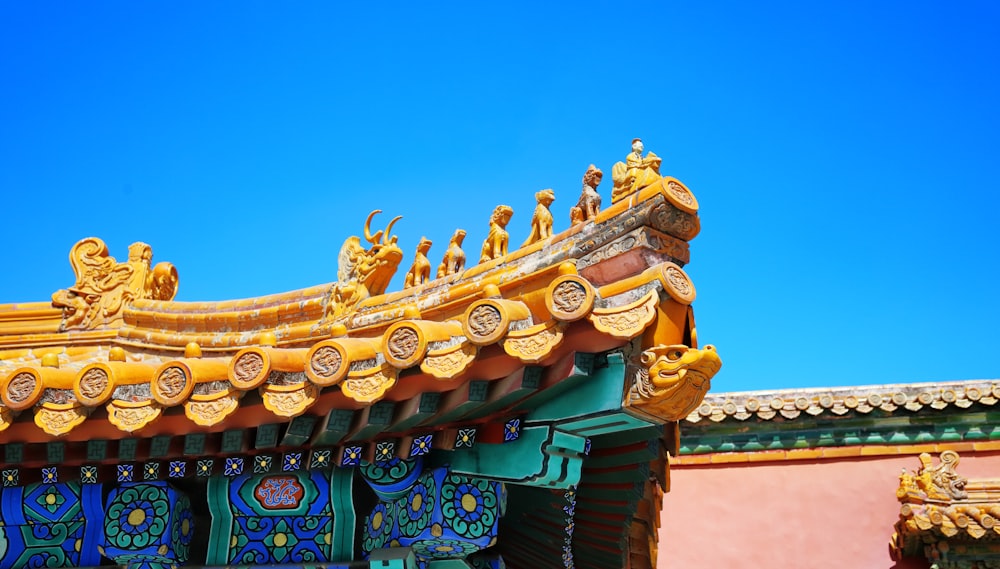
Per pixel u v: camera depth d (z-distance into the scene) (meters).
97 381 7.02
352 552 7.95
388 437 7.54
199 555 8.38
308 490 7.95
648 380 6.61
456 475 7.54
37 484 7.95
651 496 8.48
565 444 7.25
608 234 6.94
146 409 6.96
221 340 9.62
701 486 14.62
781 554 13.99
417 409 6.98
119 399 7.06
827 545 13.91
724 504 14.41
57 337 10.63
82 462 7.69
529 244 7.78
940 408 13.98
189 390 6.85
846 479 14.23
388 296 8.47
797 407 14.35
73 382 7.16
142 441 7.52
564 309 6.50
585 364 6.75
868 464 14.25
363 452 7.58
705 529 14.31
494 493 7.52
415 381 6.85
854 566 13.72
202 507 8.51
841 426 14.41
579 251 7.07
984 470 13.80
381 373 6.77
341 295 9.05
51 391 7.18
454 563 8.00
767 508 14.27
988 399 13.84
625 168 7.19
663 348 6.57
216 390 6.96
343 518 8.02
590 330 6.59
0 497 7.98
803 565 13.88
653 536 8.84
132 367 7.20
